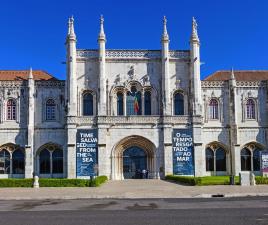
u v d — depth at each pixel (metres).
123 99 74.56
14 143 73.75
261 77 82.62
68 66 73.69
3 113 74.31
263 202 34.72
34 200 39.34
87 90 74.38
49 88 75.12
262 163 61.62
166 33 74.75
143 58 75.12
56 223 24.16
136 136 72.62
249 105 77.56
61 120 74.69
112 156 72.25
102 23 74.88
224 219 25.08
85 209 31.05
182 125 73.25
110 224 23.62
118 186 56.00
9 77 78.06
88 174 71.00
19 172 73.88
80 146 71.50
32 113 73.94
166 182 63.38
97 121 72.12
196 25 75.56
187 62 75.62
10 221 25.06
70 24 74.38
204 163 74.44
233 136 75.50
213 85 77.00
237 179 61.50
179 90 75.06
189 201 36.59
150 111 74.56
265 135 76.94
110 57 74.81
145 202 36.25
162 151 72.62
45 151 74.38
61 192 46.47
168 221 24.48
